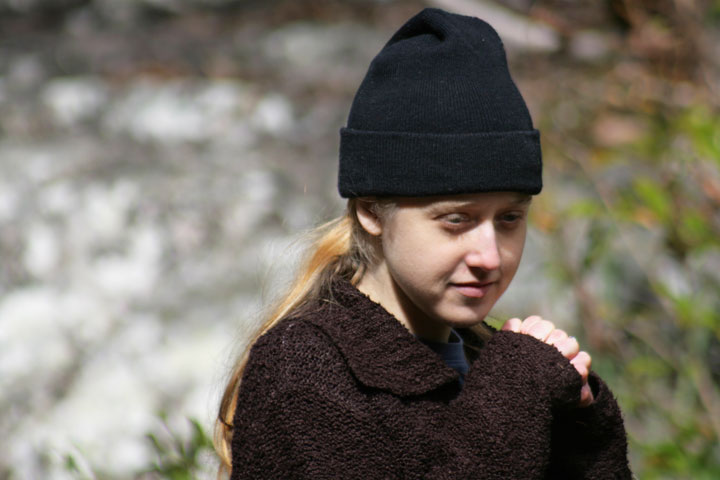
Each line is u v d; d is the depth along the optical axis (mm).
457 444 4332
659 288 9133
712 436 8484
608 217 9789
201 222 15789
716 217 9523
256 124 18562
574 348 4633
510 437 4293
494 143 4301
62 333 14414
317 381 4422
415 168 4324
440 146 4297
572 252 9898
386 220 4504
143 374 13125
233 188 16312
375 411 4359
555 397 4422
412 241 4395
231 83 19922
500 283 4477
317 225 5664
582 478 4918
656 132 11617
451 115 4328
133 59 21375
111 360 13703
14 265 16062
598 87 12875
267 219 15578
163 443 8023
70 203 16641
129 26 23422
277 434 4414
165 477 6969
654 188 9484
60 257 15984
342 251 4918
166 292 14820
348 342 4480
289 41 21219
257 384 4512
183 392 12664
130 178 17062
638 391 9219
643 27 12281
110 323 14477
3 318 14922
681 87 11750
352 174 4570
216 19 23031
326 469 4312
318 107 18906
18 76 21219
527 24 13234
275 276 5840
